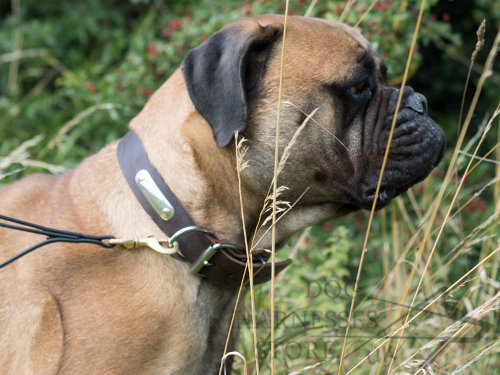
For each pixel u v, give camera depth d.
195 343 2.20
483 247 3.24
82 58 6.33
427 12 4.86
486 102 6.48
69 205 2.31
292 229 2.47
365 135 2.37
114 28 6.68
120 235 2.20
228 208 2.28
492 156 5.56
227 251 2.23
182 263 2.21
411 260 3.74
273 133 2.29
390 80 4.47
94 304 2.10
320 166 2.34
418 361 2.27
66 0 6.81
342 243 3.50
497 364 3.00
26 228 2.17
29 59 6.35
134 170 2.25
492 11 5.86
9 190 2.43
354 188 2.38
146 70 4.87
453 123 6.27
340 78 2.31
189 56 2.23
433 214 2.64
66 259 2.16
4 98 5.98
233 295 2.37
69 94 5.44
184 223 2.18
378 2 4.05
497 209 2.93
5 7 7.11
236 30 2.24
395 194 2.51
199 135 2.24
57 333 2.07
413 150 2.37
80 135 5.15
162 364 2.14
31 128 5.52
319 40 2.34
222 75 2.17
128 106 4.79
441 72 6.51
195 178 2.21
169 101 2.34
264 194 2.34
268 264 2.28
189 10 5.41
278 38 2.32
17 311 2.12
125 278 2.14
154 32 5.65
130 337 2.09
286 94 2.28
